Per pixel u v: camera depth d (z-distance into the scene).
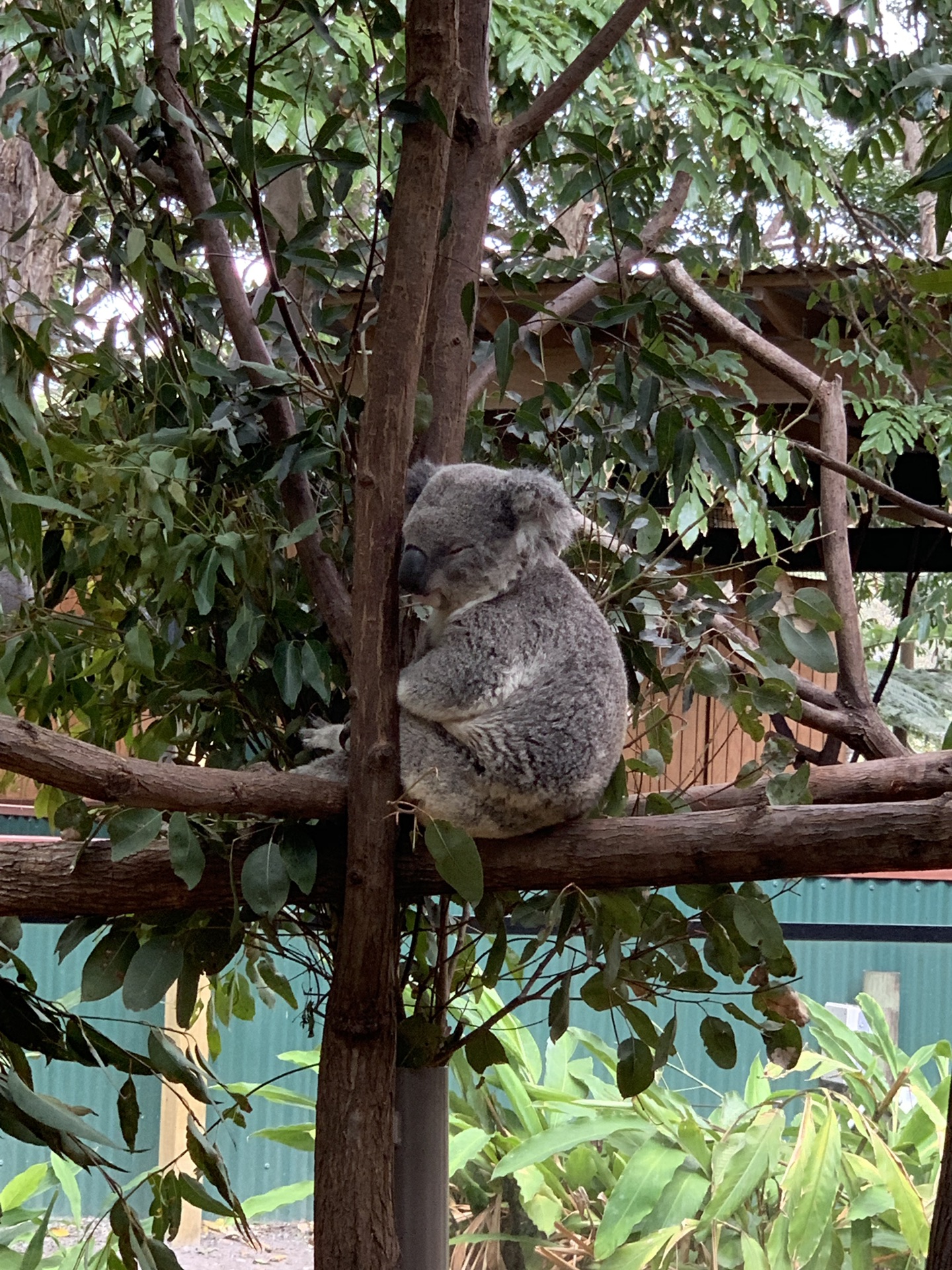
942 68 1.82
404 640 2.83
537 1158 3.77
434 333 2.62
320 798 2.03
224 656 2.71
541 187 7.52
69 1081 4.41
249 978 3.25
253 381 2.61
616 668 2.63
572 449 2.98
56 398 3.23
